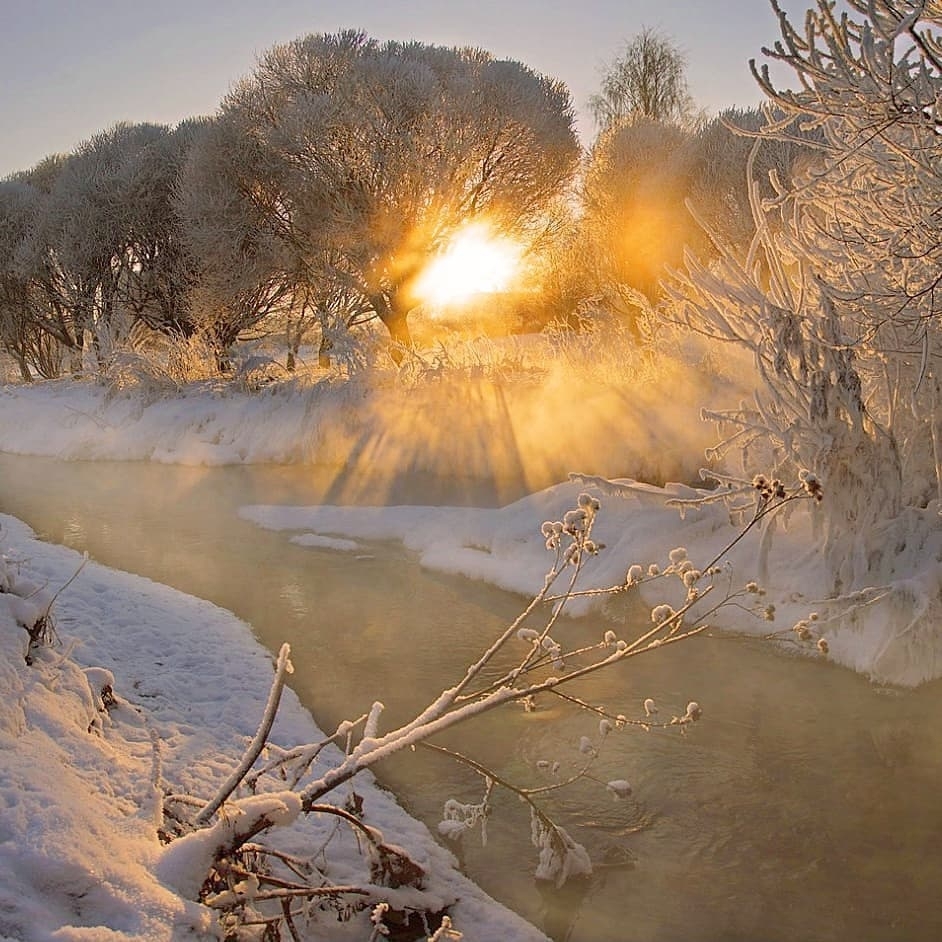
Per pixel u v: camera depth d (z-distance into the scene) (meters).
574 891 4.23
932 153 6.03
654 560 7.90
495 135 21.05
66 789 3.20
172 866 3.03
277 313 23.39
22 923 2.53
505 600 8.32
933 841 4.55
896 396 7.13
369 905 3.79
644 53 34.19
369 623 7.77
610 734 5.72
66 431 19.25
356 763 3.51
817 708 5.98
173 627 7.18
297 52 21.20
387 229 20.44
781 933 3.94
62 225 24.05
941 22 5.86
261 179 20.80
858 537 6.77
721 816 4.82
